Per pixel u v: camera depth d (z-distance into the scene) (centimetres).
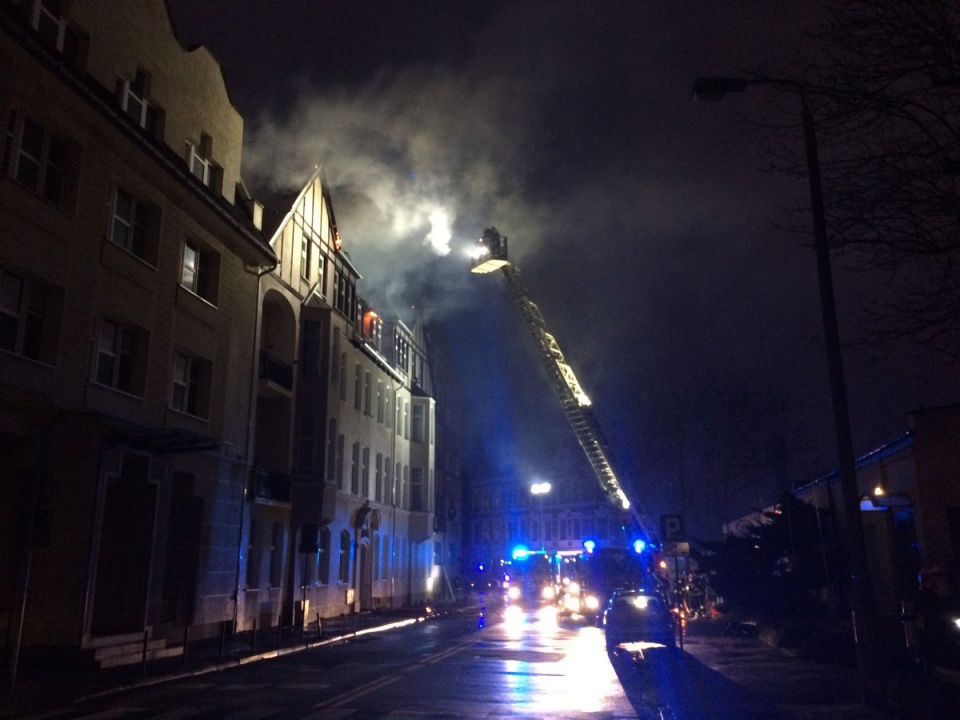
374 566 3778
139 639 1692
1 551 1491
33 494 1243
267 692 1269
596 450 3391
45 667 1471
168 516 1925
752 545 2464
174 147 2095
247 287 2445
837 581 2125
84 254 1670
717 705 1104
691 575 3192
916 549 1783
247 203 2481
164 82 2055
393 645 2114
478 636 2377
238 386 2352
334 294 3253
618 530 6338
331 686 1337
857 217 827
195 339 2109
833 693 1152
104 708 1118
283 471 2719
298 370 2859
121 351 1830
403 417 4372
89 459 1590
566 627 2758
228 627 2219
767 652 1728
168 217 2005
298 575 2788
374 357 3719
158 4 2034
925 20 745
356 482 3488
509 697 1205
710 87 1052
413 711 1082
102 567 1825
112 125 1714
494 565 6875
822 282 1086
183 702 1168
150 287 1908
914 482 1714
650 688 1274
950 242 802
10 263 1464
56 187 1641
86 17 1739
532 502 7638
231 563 2255
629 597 2014
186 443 1791
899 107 803
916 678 1042
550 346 3322
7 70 1456
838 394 1072
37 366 1512
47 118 1577
